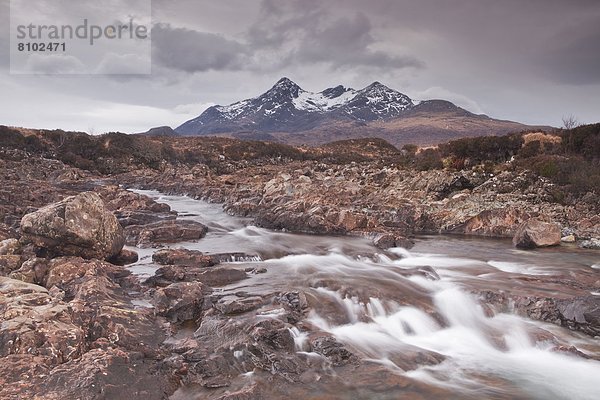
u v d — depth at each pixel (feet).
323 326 42.78
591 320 44.01
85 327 35.58
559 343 40.73
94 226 56.85
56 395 26.21
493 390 32.81
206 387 31.07
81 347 32.07
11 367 27.73
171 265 56.59
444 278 59.36
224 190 168.76
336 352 35.68
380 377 33.22
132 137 296.30
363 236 94.68
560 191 118.62
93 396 26.76
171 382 31.42
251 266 62.28
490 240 96.78
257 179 205.16
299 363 34.24
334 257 72.13
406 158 227.61
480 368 36.68
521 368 36.94
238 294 47.26
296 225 101.55
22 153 219.41
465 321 46.85
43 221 53.67
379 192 145.07
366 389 31.68
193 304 44.21
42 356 29.40
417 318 45.83
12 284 40.09
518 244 88.12
